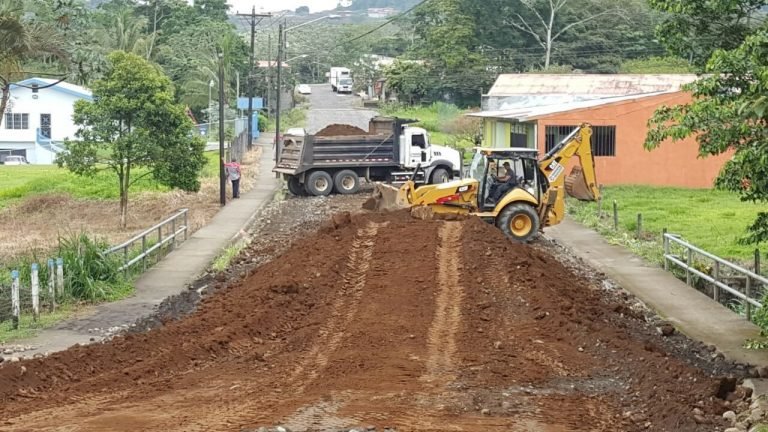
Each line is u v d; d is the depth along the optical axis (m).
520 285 19.56
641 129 43.53
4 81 26.69
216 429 11.29
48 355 14.99
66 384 13.74
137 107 33.75
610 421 12.28
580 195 28.89
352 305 18.59
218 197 42.47
